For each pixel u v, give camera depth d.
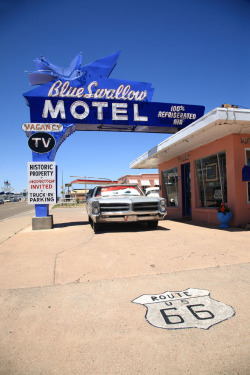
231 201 8.38
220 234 7.11
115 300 3.26
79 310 3.04
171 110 10.30
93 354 2.25
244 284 3.60
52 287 3.77
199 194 10.71
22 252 5.99
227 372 2.01
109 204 7.91
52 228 9.78
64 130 9.55
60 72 9.79
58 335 2.55
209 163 9.80
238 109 6.85
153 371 2.04
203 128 7.49
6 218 18.92
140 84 10.07
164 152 11.35
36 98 9.41
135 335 2.50
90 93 9.68
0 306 3.21
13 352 2.31
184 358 2.17
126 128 10.56
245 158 8.31
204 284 3.64
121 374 2.01
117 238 7.10
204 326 2.61
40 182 9.49
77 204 37.03
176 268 4.37
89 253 5.59
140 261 4.84
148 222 8.68
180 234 7.36
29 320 2.85
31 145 9.41
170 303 3.12
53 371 2.07
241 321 2.68
